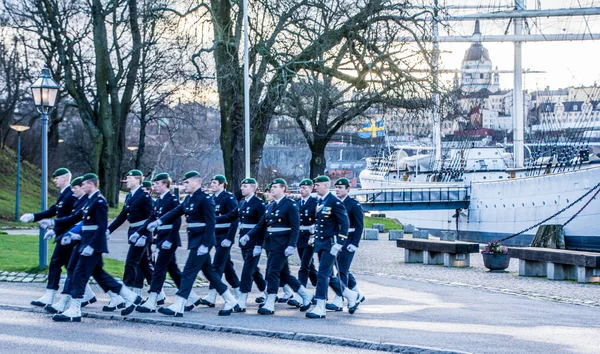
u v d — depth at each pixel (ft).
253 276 57.21
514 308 55.11
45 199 67.00
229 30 136.26
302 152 393.91
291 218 50.65
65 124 282.97
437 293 65.21
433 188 191.83
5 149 216.95
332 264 49.78
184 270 48.49
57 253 50.55
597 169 151.64
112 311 49.67
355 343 38.70
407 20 131.54
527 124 339.16
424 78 130.62
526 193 170.09
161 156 314.55
